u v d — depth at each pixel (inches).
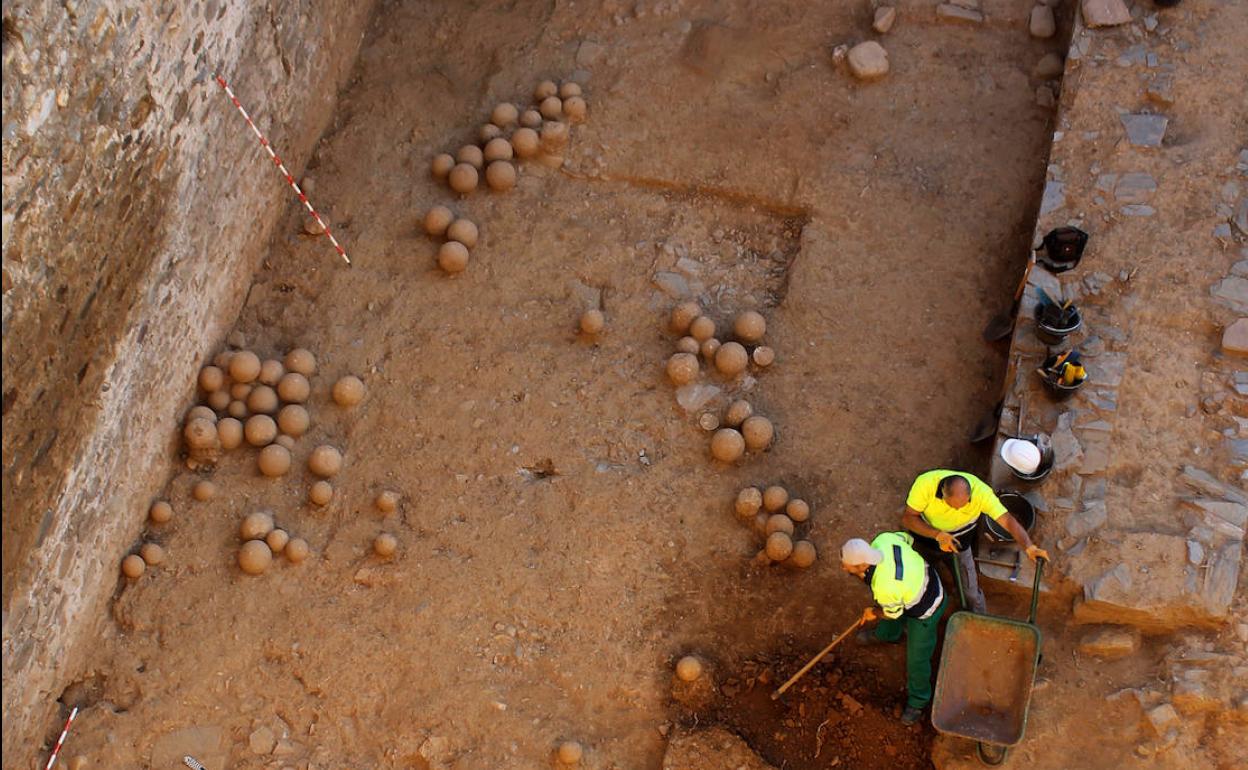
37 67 367.2
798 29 536.4
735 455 462.9
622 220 515.8
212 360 487.8
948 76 522.0
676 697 441.4
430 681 445.1
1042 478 429.7
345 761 438.0
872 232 498.9
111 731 438.3
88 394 420.2
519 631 450.9
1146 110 483.8
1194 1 497.7
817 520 458.9
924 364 478.0
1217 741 402.3
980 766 410.9
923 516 414.0
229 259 488.7
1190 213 464.4
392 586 458.9
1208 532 420.2
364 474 477.1
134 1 403.2
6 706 412.2
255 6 472.7
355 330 499.5
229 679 446.9
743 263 506.9
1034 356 452.1
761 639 448.1
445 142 531.5
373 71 552.7
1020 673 398.9
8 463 386.6
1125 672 416.2
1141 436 436.1
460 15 558.3
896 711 433.4
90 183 398.6
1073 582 420.8
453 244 499.8
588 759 432.8
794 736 433.7
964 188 502.0
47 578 418.6
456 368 490.6
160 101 426.0
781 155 515.8
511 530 464.1
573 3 553.6
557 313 498.6
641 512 463.2
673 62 535.8
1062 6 525.7
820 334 486.0
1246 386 437.7
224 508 468.8
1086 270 461.1
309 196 526.0
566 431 478.0
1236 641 410.6
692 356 477.7
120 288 425.1
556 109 526.3
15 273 374.0
